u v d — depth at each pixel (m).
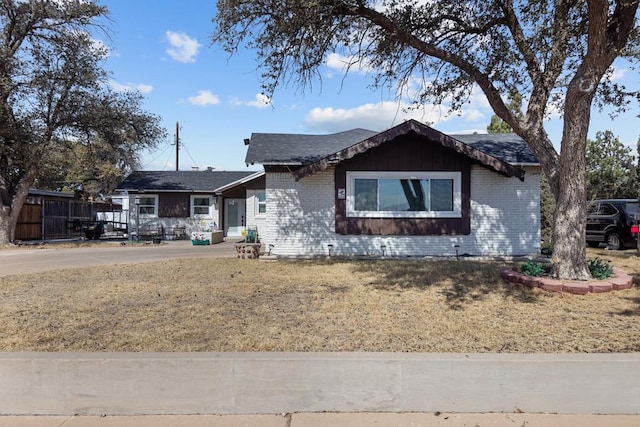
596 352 4.09
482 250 11.91
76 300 6.35
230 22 8.42
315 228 12.05
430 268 9.29
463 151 10.79
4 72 16.00
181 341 4.44
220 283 7.71
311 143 13.89
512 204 11.96
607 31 7.05
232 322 5.14
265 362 3.51
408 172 11.84
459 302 6.12
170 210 23.83
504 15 8.92
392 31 8.41
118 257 12.94
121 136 19.47
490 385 3.52
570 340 4.45
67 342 4.43
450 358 3.56
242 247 11.74
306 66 9.12
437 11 9.41
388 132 10.85
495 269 8.99
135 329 4.87
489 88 8.12
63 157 23.14
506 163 10.75
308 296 6.59
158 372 3.51
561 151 7.20
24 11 16.41
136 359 3.51
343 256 11.73
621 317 5.29
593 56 6.63
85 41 17.56
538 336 4.59
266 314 5.51
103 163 36.94
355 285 7.48
